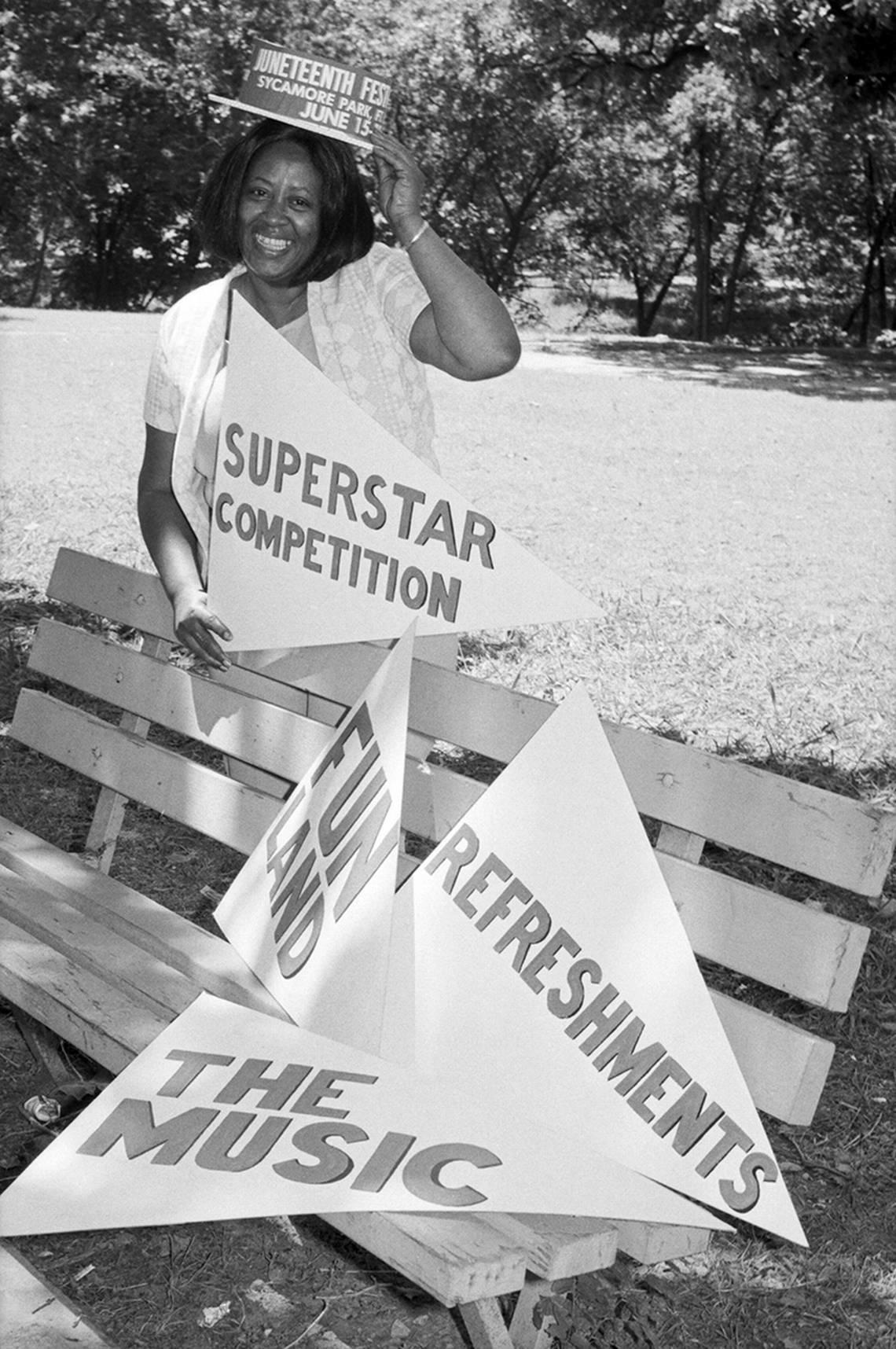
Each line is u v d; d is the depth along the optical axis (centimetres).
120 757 373
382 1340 270
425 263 296
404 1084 245
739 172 3578
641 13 2552
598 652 670
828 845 250
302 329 323
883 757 557
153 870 459
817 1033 384
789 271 4075
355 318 313
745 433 1548
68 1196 221
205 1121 235
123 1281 282
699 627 727
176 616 330
